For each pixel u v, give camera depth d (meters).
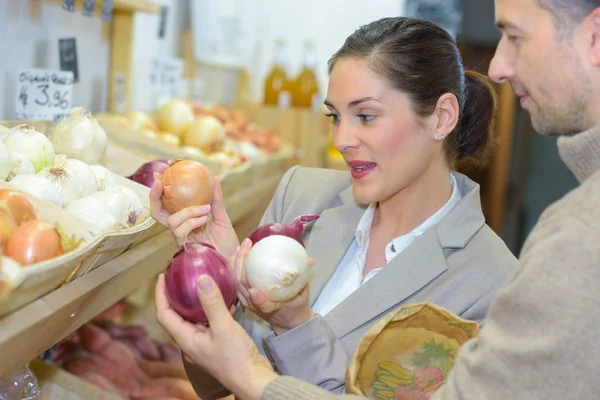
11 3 1.77
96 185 1.40
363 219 1.44
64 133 1.53
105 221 1.24
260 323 1.42
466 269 1.32
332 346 1.22
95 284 1.14
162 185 1.24
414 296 1.31
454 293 1.30
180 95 3.23
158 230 1.54
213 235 1.33
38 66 1.98
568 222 0.83
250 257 1.10
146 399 1.86
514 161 4.31
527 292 0.83
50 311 0.98
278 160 3.10
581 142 0.85
